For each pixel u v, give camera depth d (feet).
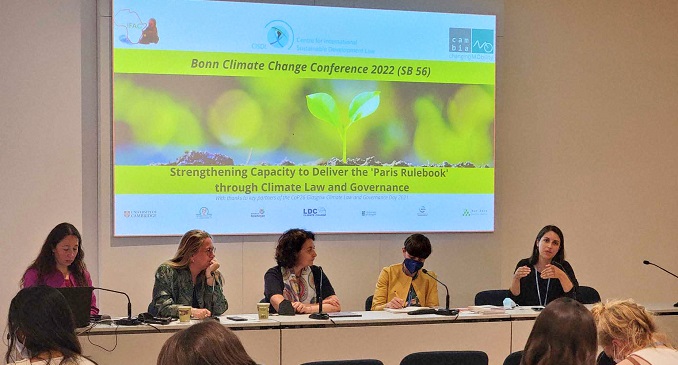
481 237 20.24
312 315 14.10
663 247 22.00
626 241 21.72
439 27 19.90
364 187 19.49
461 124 20.03
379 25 19.56
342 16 19.36
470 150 20.10
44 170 17.65
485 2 20.25
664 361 8.11
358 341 13.89
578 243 21.34
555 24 21.12
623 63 21.65
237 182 18.79
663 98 21.97
